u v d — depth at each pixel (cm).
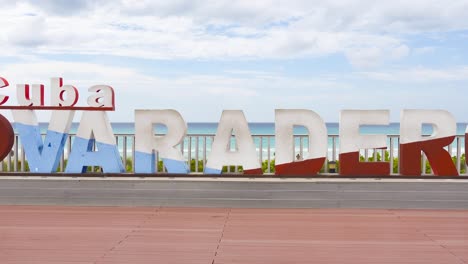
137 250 561
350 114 848
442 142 841
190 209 816
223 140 863
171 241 603
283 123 855
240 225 693
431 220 732
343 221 723
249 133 862
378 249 568
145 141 868
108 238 616
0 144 870
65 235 630
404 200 820
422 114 846
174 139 864
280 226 688
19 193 852
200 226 687
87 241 602
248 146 860
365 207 823
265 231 657
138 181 840
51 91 874
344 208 823
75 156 876
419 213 787
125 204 841
